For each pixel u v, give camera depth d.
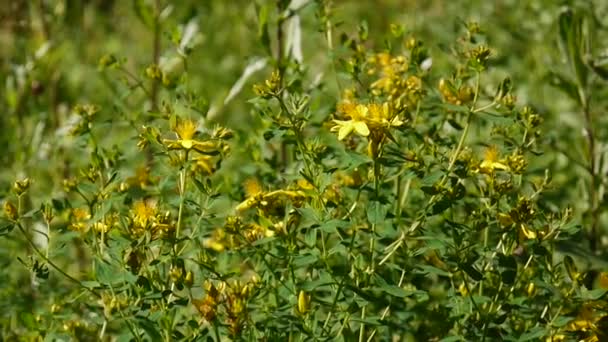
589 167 0.85
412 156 0.69
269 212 0.69
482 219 0.70
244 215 0.78
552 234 0.68
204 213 0.68
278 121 0.69
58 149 0.93
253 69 0.86
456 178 0.69
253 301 0.72
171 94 0.79
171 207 0.74
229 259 0.72
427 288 0.78
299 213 0.68
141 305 0.68
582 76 0.86
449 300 0.73
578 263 0.81
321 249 0.75
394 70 0.76
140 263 0.67
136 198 0.73
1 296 0.79
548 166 0.89
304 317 0.68
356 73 0.75
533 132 0.72
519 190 0.74
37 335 0.75
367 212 0.67
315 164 0.69
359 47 0.78
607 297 0.71
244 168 0.79
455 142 0.76
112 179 0.70
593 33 0.94
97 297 0.75
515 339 0.69
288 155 0.86
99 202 0.71
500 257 0.68
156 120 0.82
